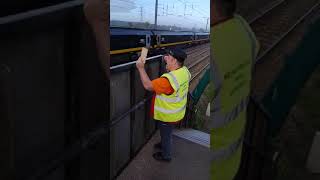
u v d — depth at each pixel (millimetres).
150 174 5512
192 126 8414
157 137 7398
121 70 4926
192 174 5602
